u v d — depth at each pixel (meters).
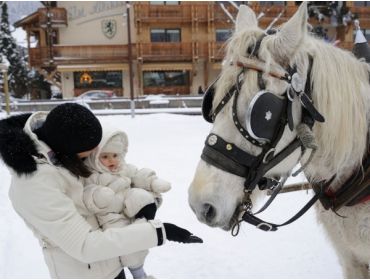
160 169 6.95
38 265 3.57
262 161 1.78
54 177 1.78
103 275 1.96
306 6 1.77
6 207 5.14
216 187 1.78
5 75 15.03
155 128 12.80
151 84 28.36
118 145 2.00
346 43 23.64
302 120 1.85
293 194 5.47
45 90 36.47
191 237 1.94
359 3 26.70
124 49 27.19
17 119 1.95
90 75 27.77
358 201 2.13
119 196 1.99
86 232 1.76
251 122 1.68
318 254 3.74
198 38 27.44
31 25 28.66
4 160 1.73
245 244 4.01
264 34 1.89
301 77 1.82
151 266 3.61
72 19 27.59
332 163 2.01
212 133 1.83
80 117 1.78
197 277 3.39
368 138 2.12
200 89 26.83
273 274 3.41
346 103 1.94
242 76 1.79
